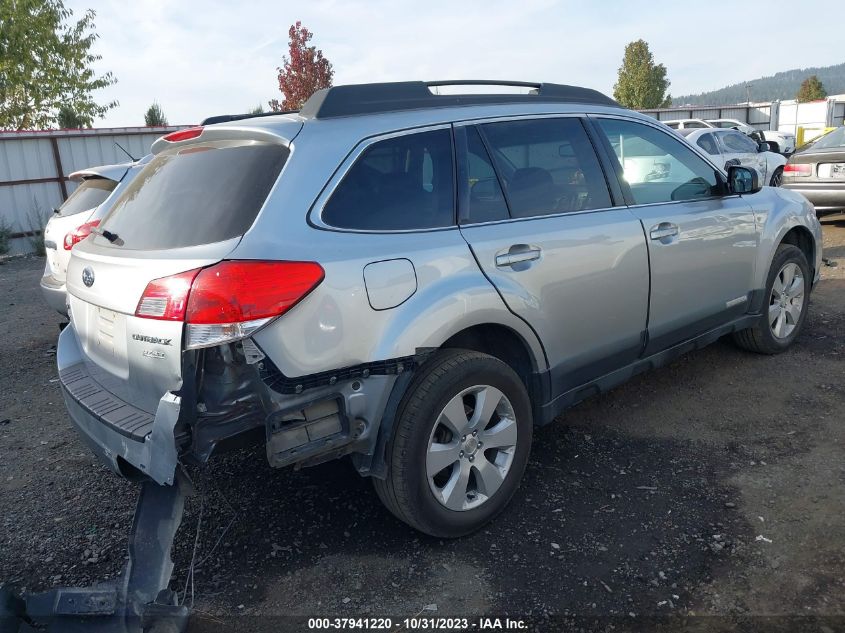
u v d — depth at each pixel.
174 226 2.64
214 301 2.31
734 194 4.36
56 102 20.91
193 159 2.91
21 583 2.87
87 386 2.98
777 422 3.95
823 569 2.65
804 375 4.59
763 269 4.59
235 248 2.39
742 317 4.59
